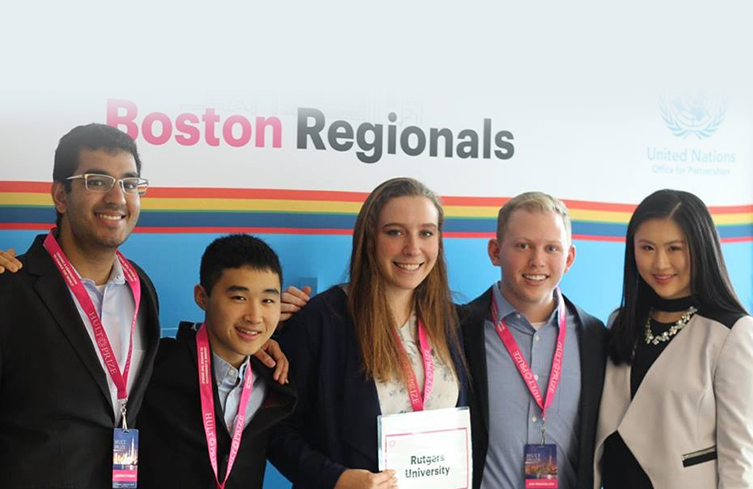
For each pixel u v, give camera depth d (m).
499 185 3.30
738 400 2.38
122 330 2.27
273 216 3.02
